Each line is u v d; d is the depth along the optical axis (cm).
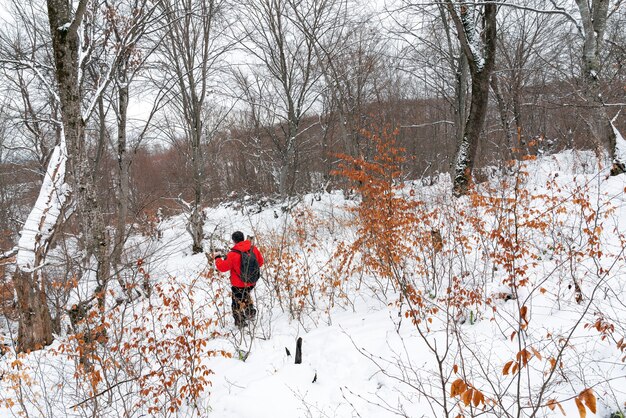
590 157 1244
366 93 1717
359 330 482
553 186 833
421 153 2258
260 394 386
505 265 456
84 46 708
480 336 406
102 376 466
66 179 653
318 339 488
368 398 356
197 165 1439
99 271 545
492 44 954
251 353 505
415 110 2200
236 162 2586
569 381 283
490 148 1778
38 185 1883
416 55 1565
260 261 589
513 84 1561
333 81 1588
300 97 1764
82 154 568
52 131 1573
